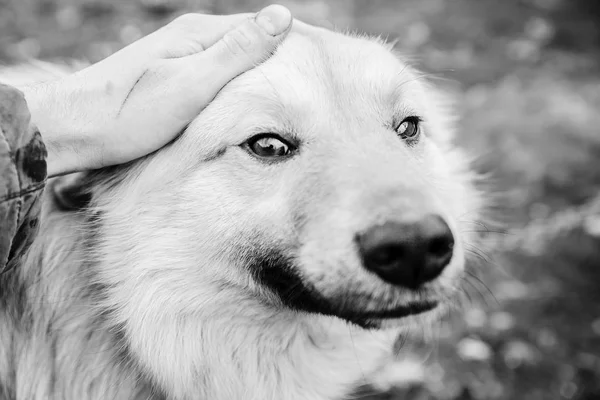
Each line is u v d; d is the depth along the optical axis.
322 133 0.42
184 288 0.44
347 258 0.38
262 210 0.42
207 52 0.42
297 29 0.47
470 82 1.25
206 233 0.43
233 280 0.44
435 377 0.69
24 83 0.47
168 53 0.43
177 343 0.44
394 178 0.38
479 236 0.60
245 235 0.43
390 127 0.44
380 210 0.37
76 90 0.42
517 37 1.43
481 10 1.54
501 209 0.90
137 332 0.44
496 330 0.73
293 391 0.47
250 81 0.43
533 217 0.90
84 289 0.45
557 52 1.38
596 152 1.03
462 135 1.05
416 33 1.41
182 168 0.43
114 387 0.45
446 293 0.39
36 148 0.38
